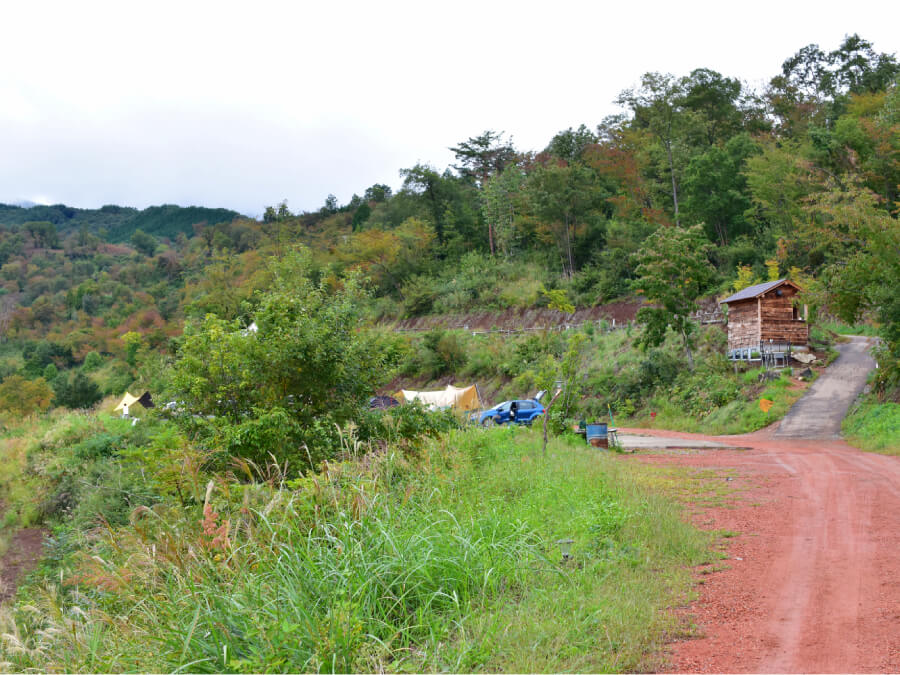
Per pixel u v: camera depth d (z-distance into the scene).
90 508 18.56
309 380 14.66
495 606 6.41
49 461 26.73
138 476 19.05
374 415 15.06
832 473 16.56
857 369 37.72
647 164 81.19
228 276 88.00
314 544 7.19
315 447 13.86
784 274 55.50
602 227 77.75
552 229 79.56
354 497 8.00
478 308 76.12
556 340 56.22
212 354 14.74
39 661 7.02
